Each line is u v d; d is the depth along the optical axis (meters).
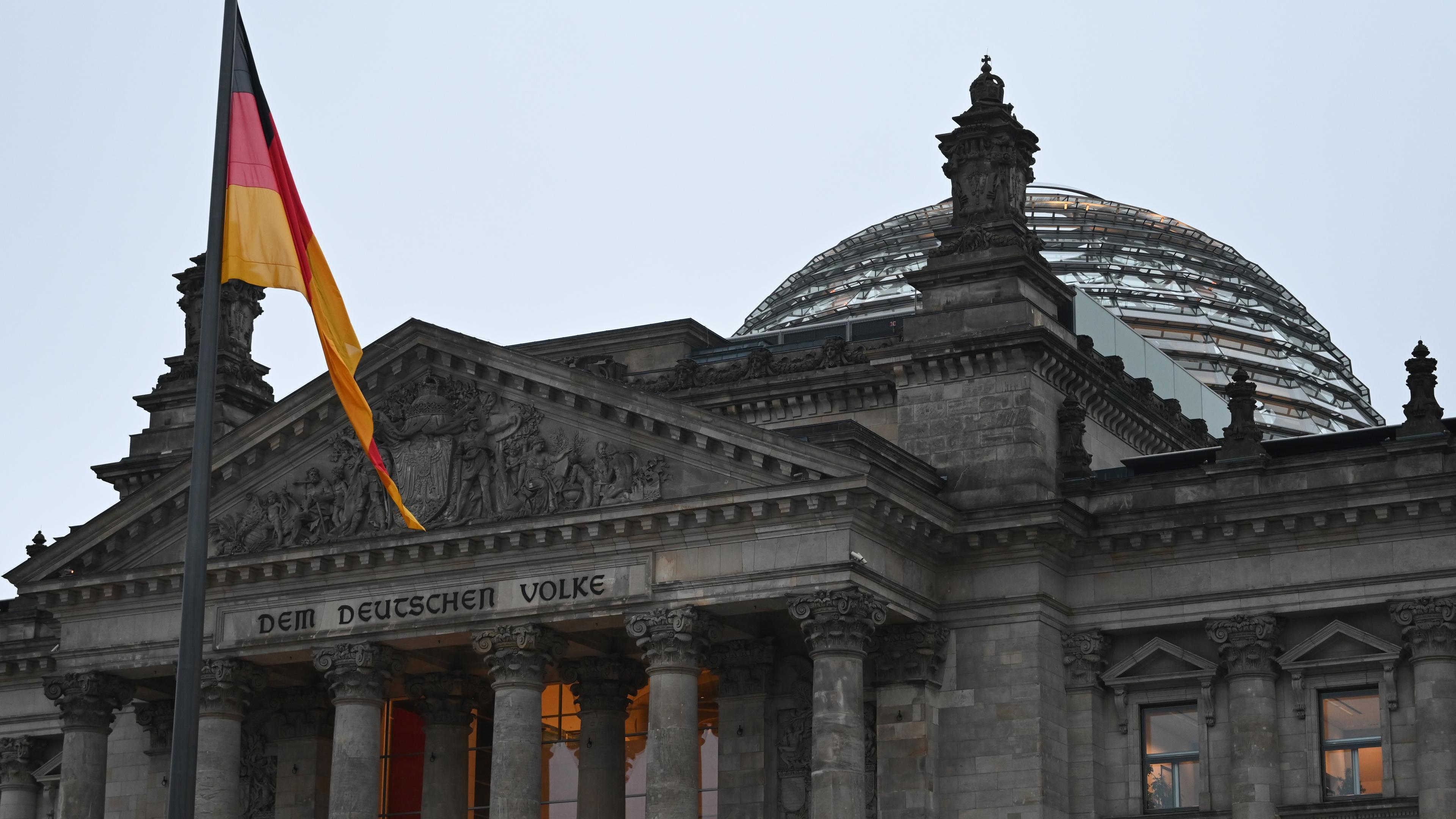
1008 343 134.38
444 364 135.50
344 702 133.00
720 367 151.12
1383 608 126.38
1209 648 130.75
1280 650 128.75
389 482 108.00
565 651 132.12
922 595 130.62
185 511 140.75
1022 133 142.50
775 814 135.25
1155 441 155.38
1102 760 131.75
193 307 166.75
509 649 129.50
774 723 136.62
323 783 148.88
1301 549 128.38
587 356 160.88
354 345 102.75
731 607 126.25
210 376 85.50
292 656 136.50
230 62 91.94
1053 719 130.25
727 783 136.12
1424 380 127.88
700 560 126.62
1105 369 144.00
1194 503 130.38
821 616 122.69
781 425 147.62
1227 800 128.12
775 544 125.12
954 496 134.38
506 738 128.38
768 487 124.31
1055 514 129.12
